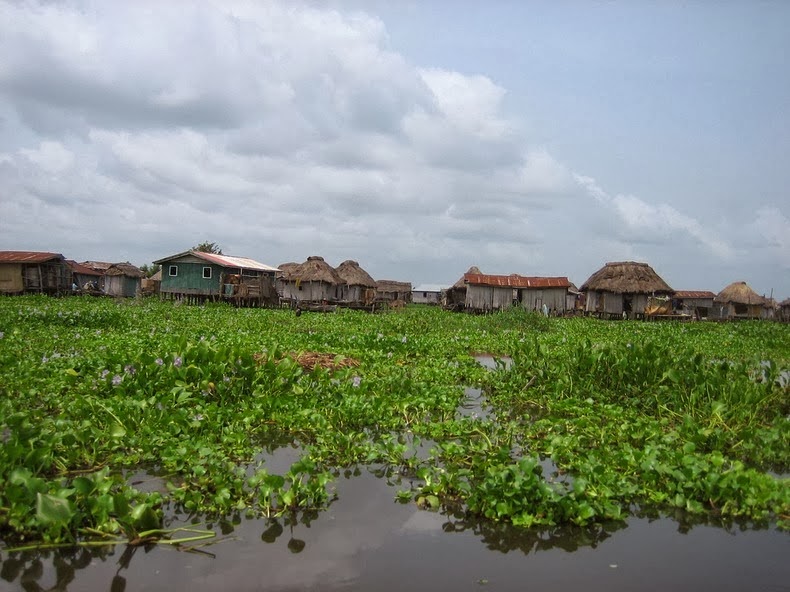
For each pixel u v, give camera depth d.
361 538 5.14
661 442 7.81
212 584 4.31
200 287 45.03
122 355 11.76
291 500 5.62
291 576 4.46
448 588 4.35
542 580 4.51
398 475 6.77
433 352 17.19
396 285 79.88
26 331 17.16
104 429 7.38
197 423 7.62
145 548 4.82
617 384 10.90
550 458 7.49
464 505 5.91
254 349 14.76
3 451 5.51
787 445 7.93
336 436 7.55
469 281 49.91
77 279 54.81
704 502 6.07
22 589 4.18
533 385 11.80
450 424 8.63
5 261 42.94
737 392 9.46
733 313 61.59
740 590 4.43
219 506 5.58
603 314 48.44
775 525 5.64
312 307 46.94
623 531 5.43
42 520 4.64
